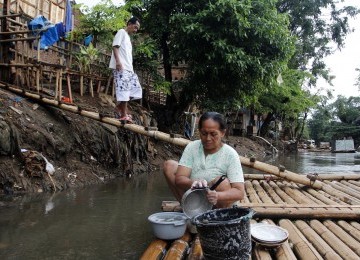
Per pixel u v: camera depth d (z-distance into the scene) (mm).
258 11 10875
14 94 7453
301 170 11961
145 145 9836
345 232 3451
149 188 6871
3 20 8062
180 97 12367
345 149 26203
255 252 2881
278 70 11266
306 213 3908
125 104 6762
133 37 11492
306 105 21859
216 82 11477
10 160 5887
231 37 10469
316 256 2799
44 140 6551
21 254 3357
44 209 4887
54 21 11250
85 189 6398
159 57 13883
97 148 7648
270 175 6730
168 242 3193
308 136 47094
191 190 2928
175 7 11195
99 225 4316
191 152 3258
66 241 3742
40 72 7922
